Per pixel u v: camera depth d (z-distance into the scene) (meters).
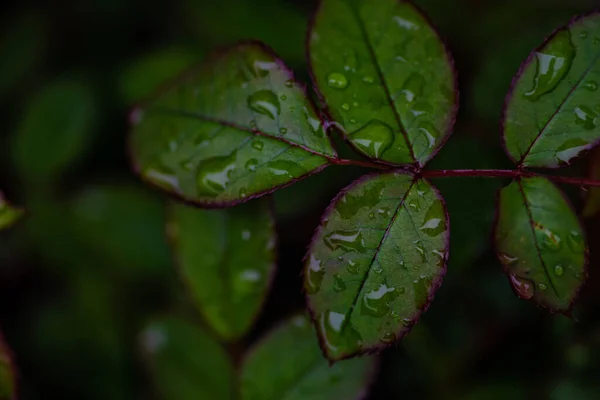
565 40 0.28
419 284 0.27
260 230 0.30
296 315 0.30
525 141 0.28
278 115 0.28
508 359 0.34
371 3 0.28
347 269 0.27
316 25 0.28
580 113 0.28
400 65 0.28
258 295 0.30
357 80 0.28
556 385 0.33
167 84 0.29
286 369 0.30
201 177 0.28
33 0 0.40
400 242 0.27
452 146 0.33
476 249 0.31
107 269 0.35
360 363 0.30
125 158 0.38
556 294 0.28
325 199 0.34
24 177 0.36
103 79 0.39
